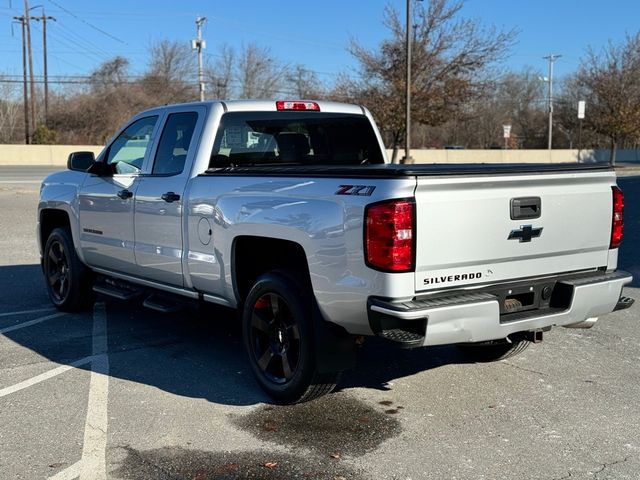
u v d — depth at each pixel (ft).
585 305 15.12
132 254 20.12
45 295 27.02
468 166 14.49
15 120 216.33
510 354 18.25
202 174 17.84
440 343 13.20
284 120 19.76
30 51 184.65
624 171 132.46
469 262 13.66
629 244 39.42
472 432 14.19
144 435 13.99
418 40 107.34
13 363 18.53
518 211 14.20
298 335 14.94
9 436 13.94
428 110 108.58
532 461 12.89
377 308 12.95
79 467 12.60
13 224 47.60
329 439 13.83
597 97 159.74
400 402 15.87
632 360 18.98
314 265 14.20
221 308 19.20
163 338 21.04
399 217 12.77
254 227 15.57
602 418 14.96
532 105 246.88
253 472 12.42
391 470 12.50
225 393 16.38
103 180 21.53
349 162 21.27
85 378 17.37
